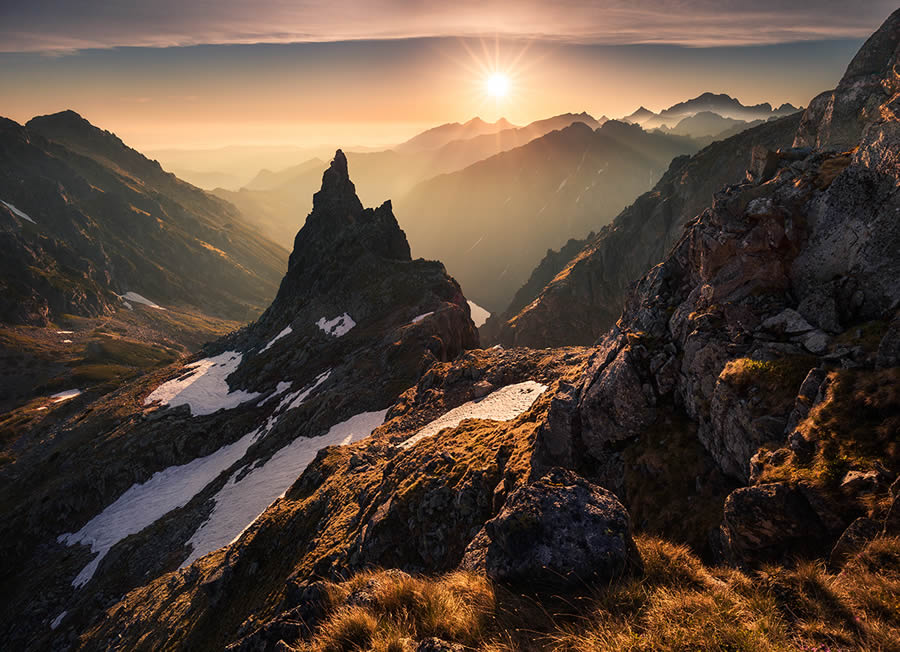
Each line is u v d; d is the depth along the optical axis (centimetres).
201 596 4222
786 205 1945
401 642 793
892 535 912
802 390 1455
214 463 9662
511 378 5234
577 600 829
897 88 6931
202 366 16400
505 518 1000
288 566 3525
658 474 1822
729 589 804
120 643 4669
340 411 7781
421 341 9325
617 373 2145
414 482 2973
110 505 9712
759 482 1299
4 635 7038
